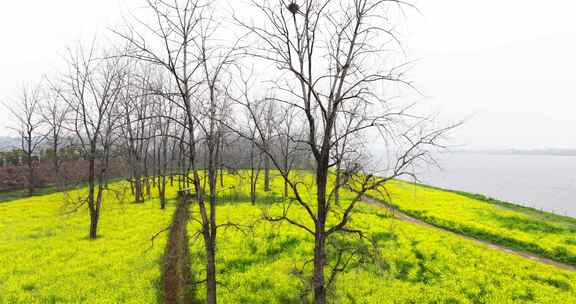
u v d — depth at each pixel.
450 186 94.88
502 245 26.47
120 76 22.39
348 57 8.49
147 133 29.70
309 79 8.76
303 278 10.59
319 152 9.97
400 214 35.16
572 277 19.28
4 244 20.50
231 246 21.11
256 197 35.91
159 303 13.91
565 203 65.94
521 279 18.42
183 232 22.52
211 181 11.59
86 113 21.12
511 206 45.06
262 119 22.95
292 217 27.72
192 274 16.61
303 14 8.36
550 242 26.61
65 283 15.17
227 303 14.24
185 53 10.86
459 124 8.02
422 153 8.24
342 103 8.94
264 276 17.00
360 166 9.17
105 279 15.74
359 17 8.26
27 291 14.38
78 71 20.03
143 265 17.31
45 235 22.67
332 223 26.28
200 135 13.68
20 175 45.56
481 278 18.05
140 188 33.50
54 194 38.47
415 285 16.94
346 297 15.11
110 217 27.25
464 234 29.06
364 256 10.62
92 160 21.70
